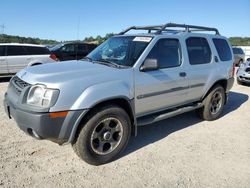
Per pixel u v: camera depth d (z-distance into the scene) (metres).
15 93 3.61
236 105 7.33
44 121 3.17
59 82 3.27
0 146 4.11
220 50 5.80
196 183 3.35
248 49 32.44
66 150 4.09
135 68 3.97
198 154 4.14
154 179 3.41
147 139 4.67
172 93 4.61
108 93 3.55
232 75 6.11
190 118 5.89
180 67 4.70
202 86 5.27
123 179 3.38
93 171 3.55
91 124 3.50
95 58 4.59
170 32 4.96
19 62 10.45
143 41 4.34
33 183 3.21
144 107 4.20
